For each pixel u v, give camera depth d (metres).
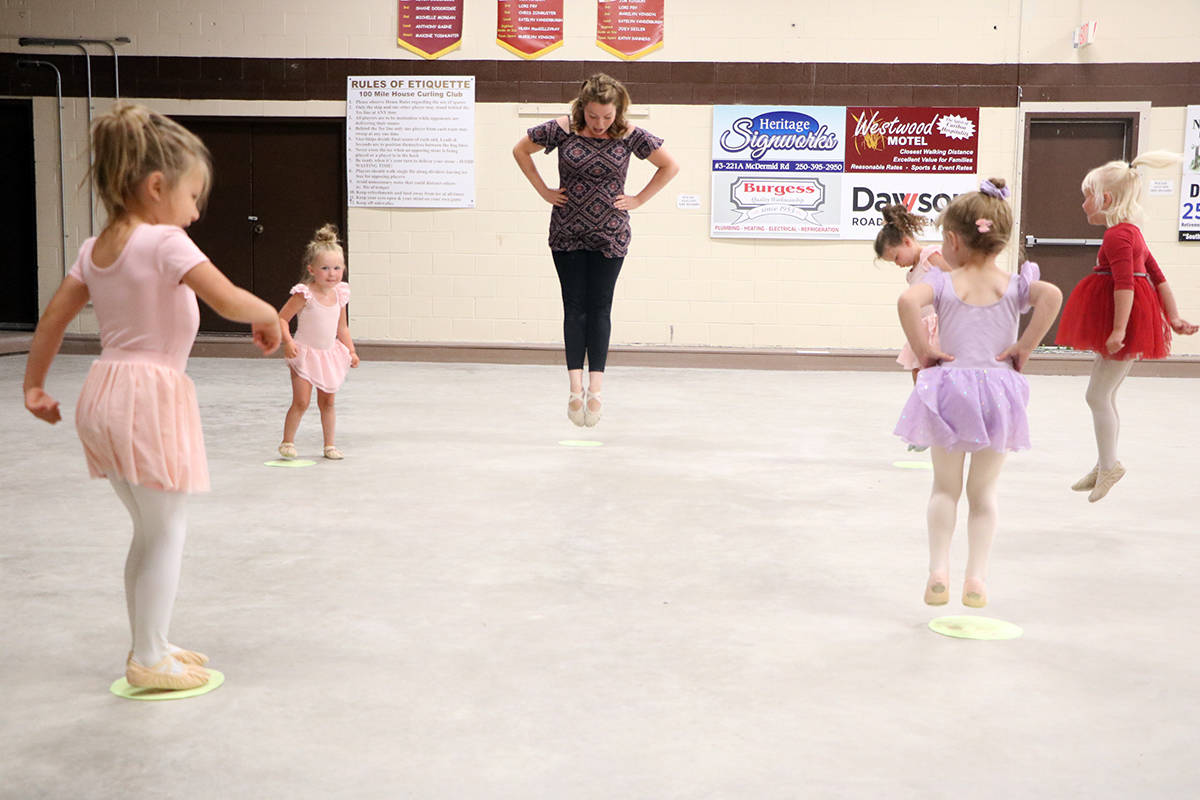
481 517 3.74
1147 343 3.77
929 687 2.25
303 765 1.88
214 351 9.23
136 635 2.17
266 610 2.73
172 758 1.90
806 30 9.41
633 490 4.20
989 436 2.58
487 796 1.77
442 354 9.11
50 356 2.13
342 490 4.14
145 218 2.12
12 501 3.90
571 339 4.82
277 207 9.85
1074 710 2.14
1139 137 9.32
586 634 2.57
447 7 9.48
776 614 2.73
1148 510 3.94
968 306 2.63
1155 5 9.20
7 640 2.49
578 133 4.67
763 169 9.52
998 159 9.45
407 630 2.59
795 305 9.63
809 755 1.93
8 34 9.73
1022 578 3.07
